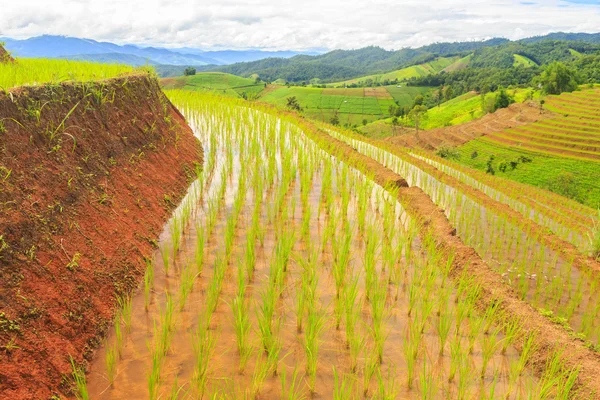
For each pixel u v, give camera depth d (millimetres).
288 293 6477
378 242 8430
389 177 12680
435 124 109438
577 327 7426
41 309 4750
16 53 14477
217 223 8750
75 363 4660
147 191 8758
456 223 11188
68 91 7871
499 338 5801
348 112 126250
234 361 5004
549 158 65750
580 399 4672
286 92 146125
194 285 6527
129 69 14117
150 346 5125
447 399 4508
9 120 6051
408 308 6309
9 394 3826
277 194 10211
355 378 4785
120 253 6594
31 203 5629
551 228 13242
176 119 14102
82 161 7285
